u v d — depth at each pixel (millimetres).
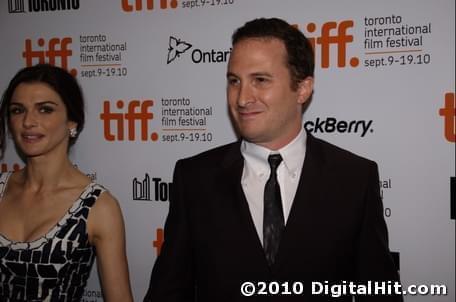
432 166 1418
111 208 1399
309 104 1520
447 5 1385
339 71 1489
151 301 1180
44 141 1336
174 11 1643
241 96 1067
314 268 1090
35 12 1803
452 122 1393
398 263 1464
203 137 1636
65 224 1345
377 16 1447
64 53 1775
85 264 1402
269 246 1104
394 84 1441
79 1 1746
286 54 1082
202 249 1150
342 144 1497
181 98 1651
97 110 1749
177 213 1208
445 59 1392
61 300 1351
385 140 1457
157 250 1707
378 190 1172
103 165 1753
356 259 1146
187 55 1638
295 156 1166
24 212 1381
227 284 1104
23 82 1359
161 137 1685
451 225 1410
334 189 1128
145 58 1684
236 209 1133
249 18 1563
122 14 1702
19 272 1324
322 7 1492
